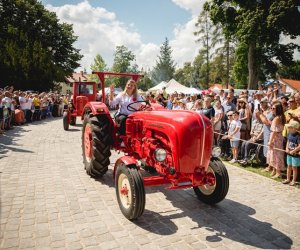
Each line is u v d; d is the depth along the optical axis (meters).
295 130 5.38
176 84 22.52
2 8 37.47
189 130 3.58
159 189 5.05
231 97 8.81
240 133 7.50
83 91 14.48
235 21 26.41
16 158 7.01
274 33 23.66
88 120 5.50
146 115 4.31
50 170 6.03
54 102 20.12
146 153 4.25
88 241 3.32
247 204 4.50
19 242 3.27
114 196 4.66
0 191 4.78
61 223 3.73
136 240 3.37
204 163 3.73
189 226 3.74
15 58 29.25
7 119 11.80
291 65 28.66
